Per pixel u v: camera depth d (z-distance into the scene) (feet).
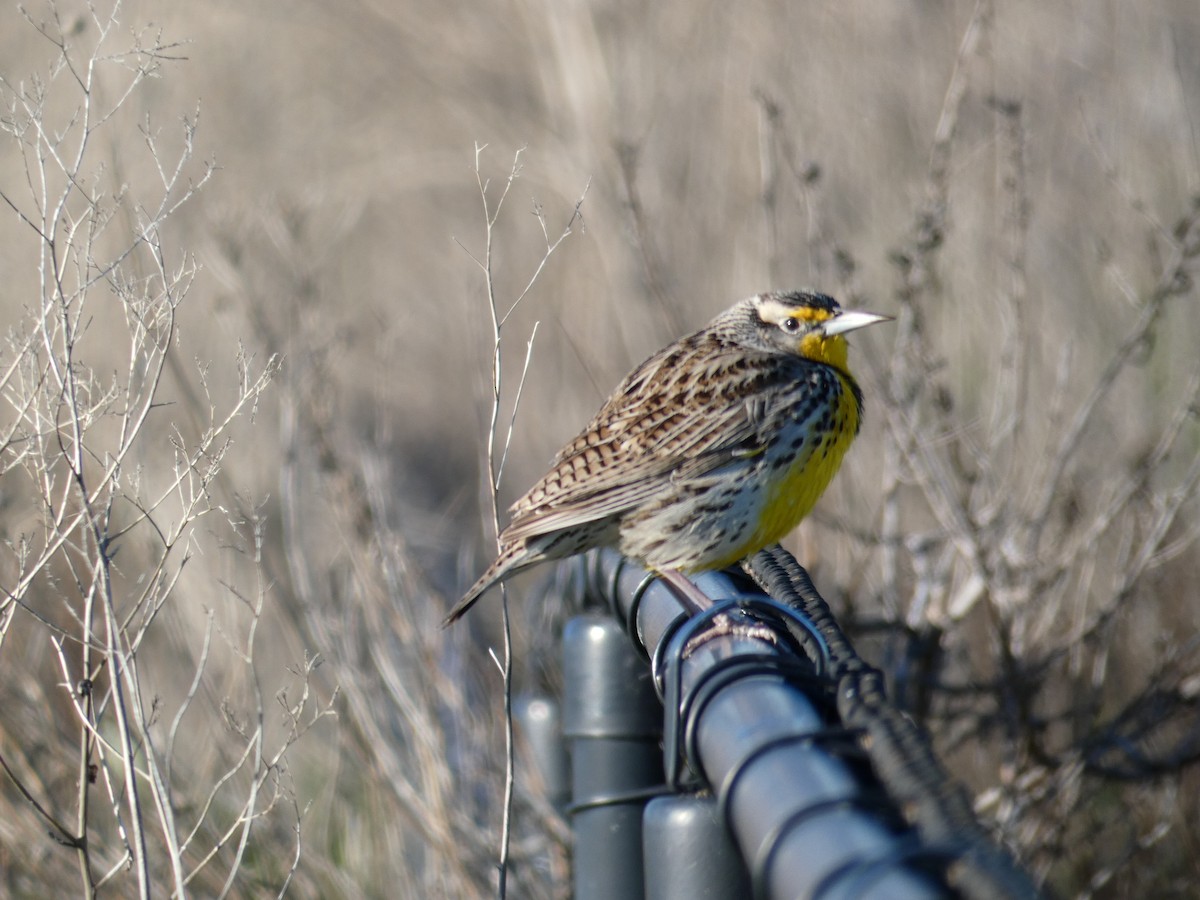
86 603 19.88
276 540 41.32
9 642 31.45
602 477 24.40
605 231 48.24
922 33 52.85
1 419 27.71
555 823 32.09
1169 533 36.96
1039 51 50.80
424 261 66.33
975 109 48.96
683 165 51.52
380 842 33.09
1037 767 32.55
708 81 53.67
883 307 43.73
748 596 16.40
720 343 27.04
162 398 41.57
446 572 46.19
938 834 10.24
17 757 30.50
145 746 19.45
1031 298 42.68
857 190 47.67
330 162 66.23
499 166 60.34
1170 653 33.42
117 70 43.45
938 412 33.88
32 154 43.55
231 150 64.69
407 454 57.93
